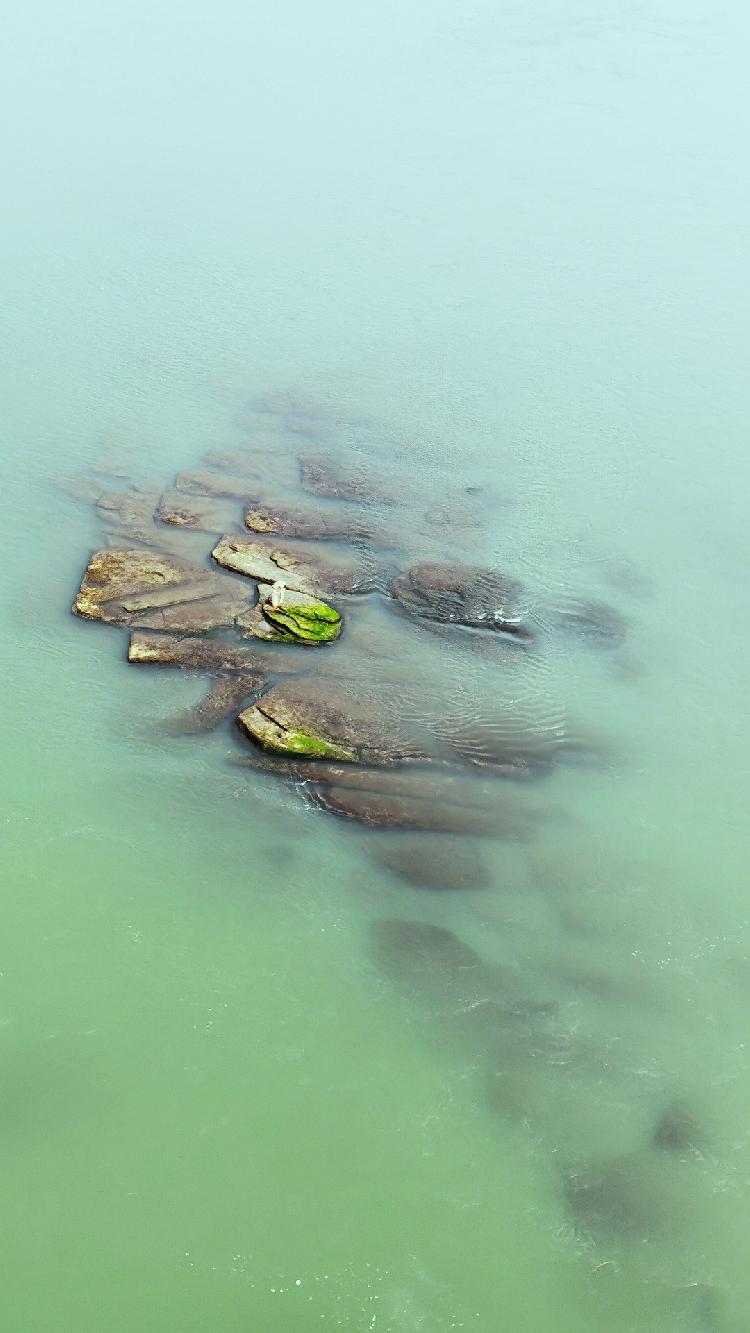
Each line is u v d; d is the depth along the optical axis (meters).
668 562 44.78
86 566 41.25
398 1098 24.36
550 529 46.41
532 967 27.50
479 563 43.44
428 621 39.66
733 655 39.62
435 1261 21.61
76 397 54.91
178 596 39.34
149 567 40.78
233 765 32.84
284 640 37.66
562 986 27.06
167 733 33.81
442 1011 26.23
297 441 52.06
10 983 26.19
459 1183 22.88
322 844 30.58
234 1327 20.48
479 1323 20.70
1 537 42.91
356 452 51.38
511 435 53.88
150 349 61.03
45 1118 23.55
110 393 55.62
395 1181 22.84
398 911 28.78
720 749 35.19
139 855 29.83
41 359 58.69
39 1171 22.66
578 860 30.69
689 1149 23.69
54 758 32.69
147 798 31.61
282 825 31.08
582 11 130.62
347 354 61.84
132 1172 22.75
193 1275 21.20
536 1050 25.50
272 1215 22.17
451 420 55.06
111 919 27.97
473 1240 21.95
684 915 29.22
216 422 53.50
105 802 31.38
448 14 130.75
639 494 49.47
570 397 57.75
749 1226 22.45
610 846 31.23
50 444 50.16
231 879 29.33
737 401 57.72
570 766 33.91
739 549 45.88
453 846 30.80
